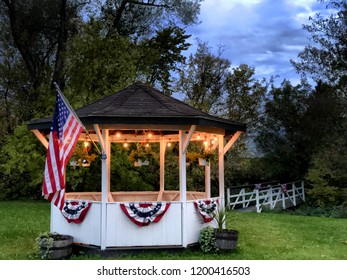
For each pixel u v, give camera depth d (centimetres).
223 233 716
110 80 1557
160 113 681
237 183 1986
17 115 1870
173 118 673
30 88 1895
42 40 2044
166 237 697
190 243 718
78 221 704
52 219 775
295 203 1719
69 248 662
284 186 1648
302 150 1962
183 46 2020
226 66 2006
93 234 691
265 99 2053
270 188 1590
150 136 912
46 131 820
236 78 1998
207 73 1986
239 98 1995
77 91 1554
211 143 840
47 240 648
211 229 731
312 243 848
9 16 1936
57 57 1881
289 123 1995
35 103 1759
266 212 1489
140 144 905
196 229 737
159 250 694
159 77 1994
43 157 1528
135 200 940
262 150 2048
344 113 1795
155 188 1670
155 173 1628
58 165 582
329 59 1925
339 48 1880
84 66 1550
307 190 1722
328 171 1622
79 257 666
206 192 846
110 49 1578
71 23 1978
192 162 778
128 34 2122
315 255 729
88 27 1650
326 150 1677
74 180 1478
